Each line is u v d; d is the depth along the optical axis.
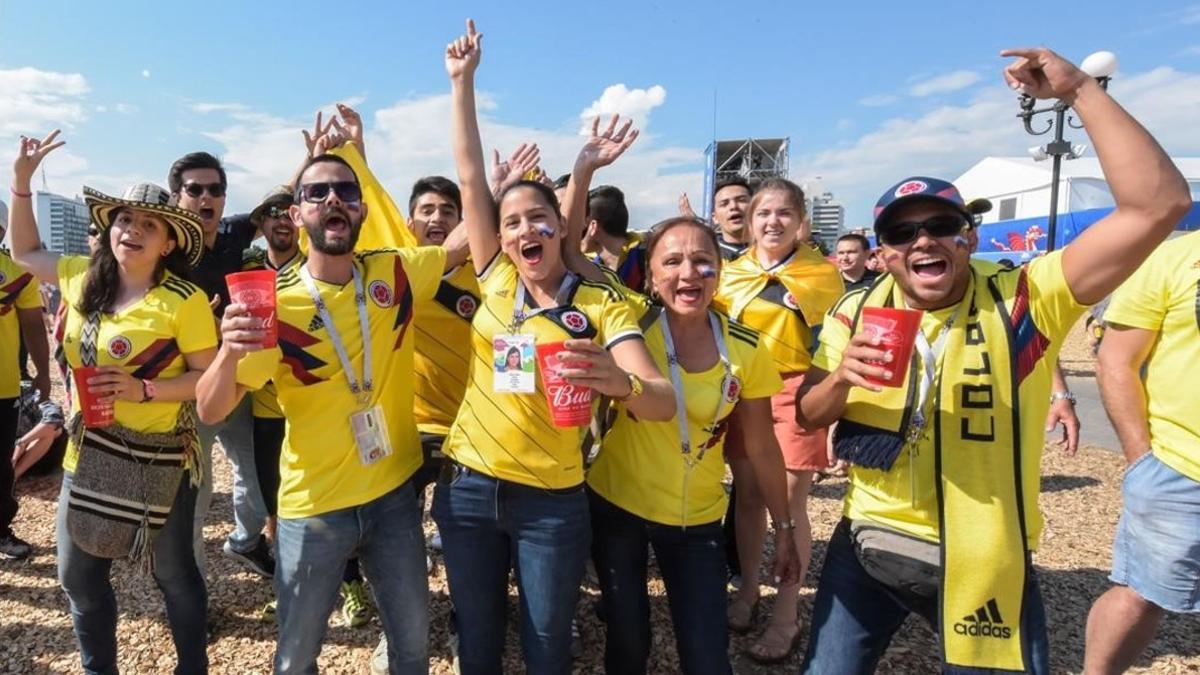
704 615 2.42
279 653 2.37
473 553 2.36
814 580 4.09
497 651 2.37
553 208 2.39
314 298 2.37
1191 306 2.40
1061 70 1.79
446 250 2.88
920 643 3.41
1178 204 1.69
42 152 3.11
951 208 1.94
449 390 3.10
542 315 2.35
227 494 5.50
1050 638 3.52
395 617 2.44
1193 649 3.39
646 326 2.56
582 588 4.01
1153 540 2.49
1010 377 1.95
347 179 2.38
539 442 2.30
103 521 2.42
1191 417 2.41
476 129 2.79
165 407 2.55
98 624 2.63
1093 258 1.81
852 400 2.18
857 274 6.24
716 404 2.46
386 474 2.41
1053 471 6.42
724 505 2.61
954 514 1.97
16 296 4.09
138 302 2.55
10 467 4.14
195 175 3.75
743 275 3.52
